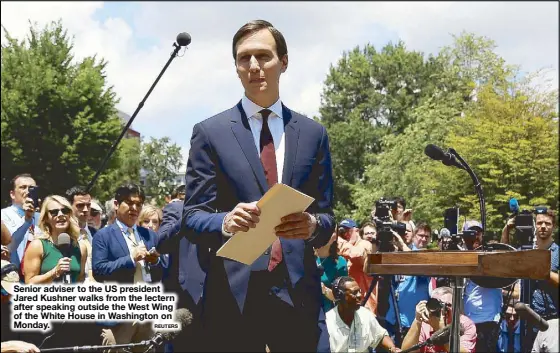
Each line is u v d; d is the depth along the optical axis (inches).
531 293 258.2
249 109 117.3
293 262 113.7
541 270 107.4
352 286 247.1
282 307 113.8
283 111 119.0
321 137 120.0
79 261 241.8
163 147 1942.7
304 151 116.6
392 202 326.0
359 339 247.1
